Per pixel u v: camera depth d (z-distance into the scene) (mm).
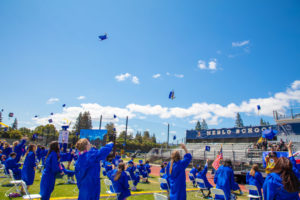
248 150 19984
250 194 7094
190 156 4941
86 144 4086
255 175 7062
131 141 43875
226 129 30422
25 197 4898
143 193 8898
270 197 2799
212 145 29703
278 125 24438
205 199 8531
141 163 13016
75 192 7844
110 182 6121
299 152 4102
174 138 24500
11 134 40156
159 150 30719
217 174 6188
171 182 4918
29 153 6781
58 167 5266
